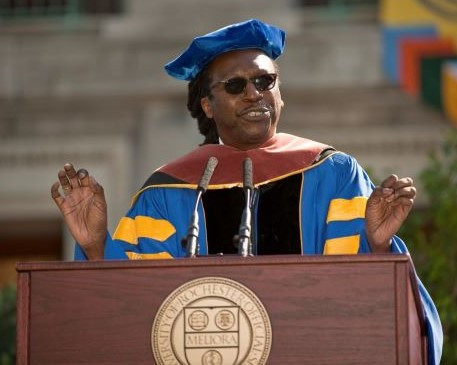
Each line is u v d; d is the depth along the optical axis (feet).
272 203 49.67
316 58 113.91
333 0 115.03
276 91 50.47
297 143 51.11
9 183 115.85
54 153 115.34
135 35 115.55
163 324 40.22
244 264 40.27
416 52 112.06
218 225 49.78
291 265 40.32
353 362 40.01
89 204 46.47
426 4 111.75
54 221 117.91
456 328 75.05
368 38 113.39
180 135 114.73
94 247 46.65
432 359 44.55
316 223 49.39
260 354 40.04
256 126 50.06
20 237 122.11
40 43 116.16
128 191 114.52
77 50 115.96
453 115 112.06
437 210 78.74
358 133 113.19
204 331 40.11
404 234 78.07
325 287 40.22
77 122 115.75
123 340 40.32
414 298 42.32
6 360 84.84
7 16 117.19
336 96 113.60
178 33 114.93
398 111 112.98
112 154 114.83
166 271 40.42
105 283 40.55
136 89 115.14
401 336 40.01
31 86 115.96
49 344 40.55
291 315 40.14
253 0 114.42
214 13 114.83
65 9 117.29
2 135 115.65
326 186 49.73
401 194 44.62
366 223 45.37
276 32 50.57
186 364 40.04
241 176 50.24
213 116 51.37
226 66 50.24
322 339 40.09
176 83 114.93
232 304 40.16
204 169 49.83
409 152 112.88
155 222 50.01
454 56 111.55
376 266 40.24
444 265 75.66
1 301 88.17
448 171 81.41
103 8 118.01
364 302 40.14
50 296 40.68
